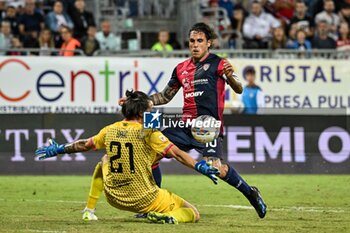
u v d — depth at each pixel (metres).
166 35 50.09
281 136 42.78
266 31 55.03
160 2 60.66
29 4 52.28
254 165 42.50
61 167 41.75
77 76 42.62
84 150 20.94
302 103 44.38
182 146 23.36
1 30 51.12
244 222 22.42
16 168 41.44
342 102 44.78
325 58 48.16
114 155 20.45
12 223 21.89
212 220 22.80
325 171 42.91
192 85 23.34
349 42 54.00
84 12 53.25
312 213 25.28
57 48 49.31
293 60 44.34
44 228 20.61
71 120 41.75
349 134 43.19
